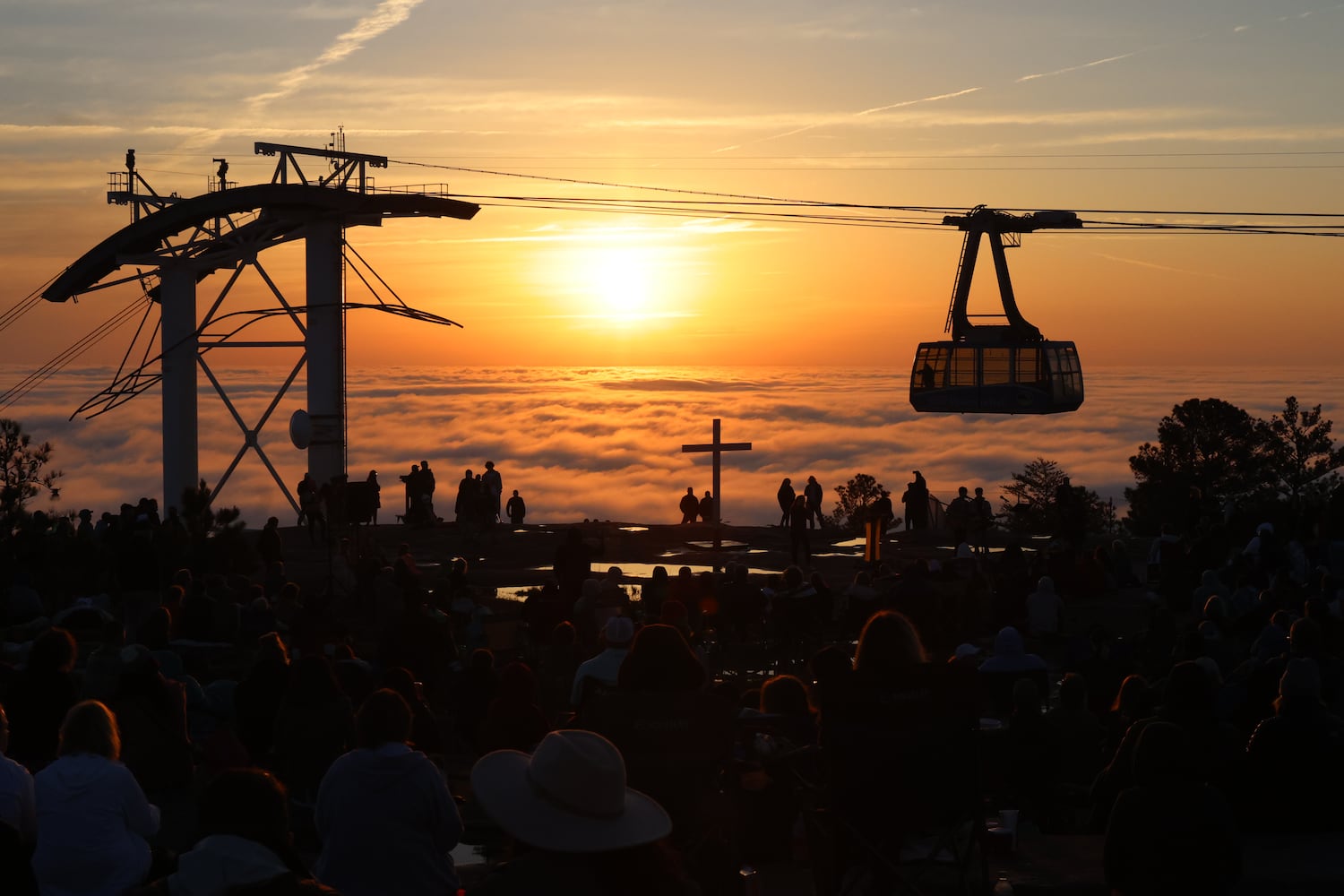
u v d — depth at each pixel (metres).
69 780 7.23
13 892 5.63
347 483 33.62
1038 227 50.16
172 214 60.47
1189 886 6.40
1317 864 9.14
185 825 10.62
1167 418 115.50
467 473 44.97
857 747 7.45
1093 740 12.00
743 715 9.98
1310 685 10.29
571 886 4.12
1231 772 10.38
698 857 7.21
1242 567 26.92
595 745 4.28
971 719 7.47
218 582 23.00
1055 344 49.84
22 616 24.66
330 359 59.44
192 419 61.75
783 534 47.78
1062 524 37.75
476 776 4.45
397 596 28.67
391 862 6.91
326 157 59.72
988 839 8.84
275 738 10.30
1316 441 111.62
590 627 21.69
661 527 49.69
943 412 50.69
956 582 29.23
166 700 11.67
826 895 7.85
